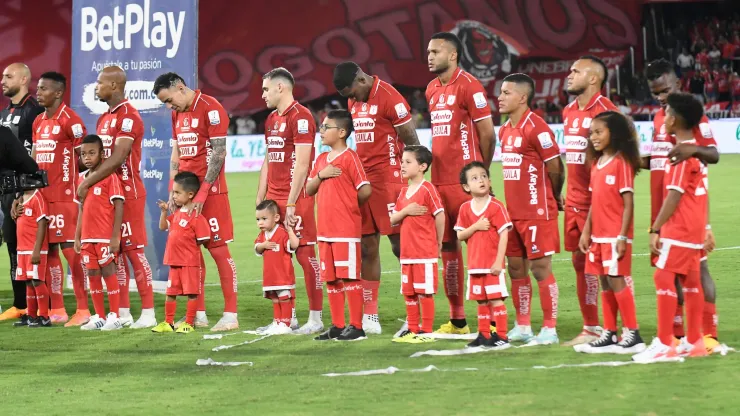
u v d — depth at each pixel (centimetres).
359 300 1248
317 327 1327
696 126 1018
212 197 1378
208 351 1191
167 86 1384
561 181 1196
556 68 5312
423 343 1202
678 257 1007
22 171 1395
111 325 1404
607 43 5281
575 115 1184
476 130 1271
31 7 5275
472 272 1141
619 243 1065
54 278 1494
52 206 1469
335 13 5400
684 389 875
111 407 884
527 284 1223
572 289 1616
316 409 843
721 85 5138
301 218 1323
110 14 1708
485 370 992
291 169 1341
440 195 1280
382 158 1300
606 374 952
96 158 1395
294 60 5419
